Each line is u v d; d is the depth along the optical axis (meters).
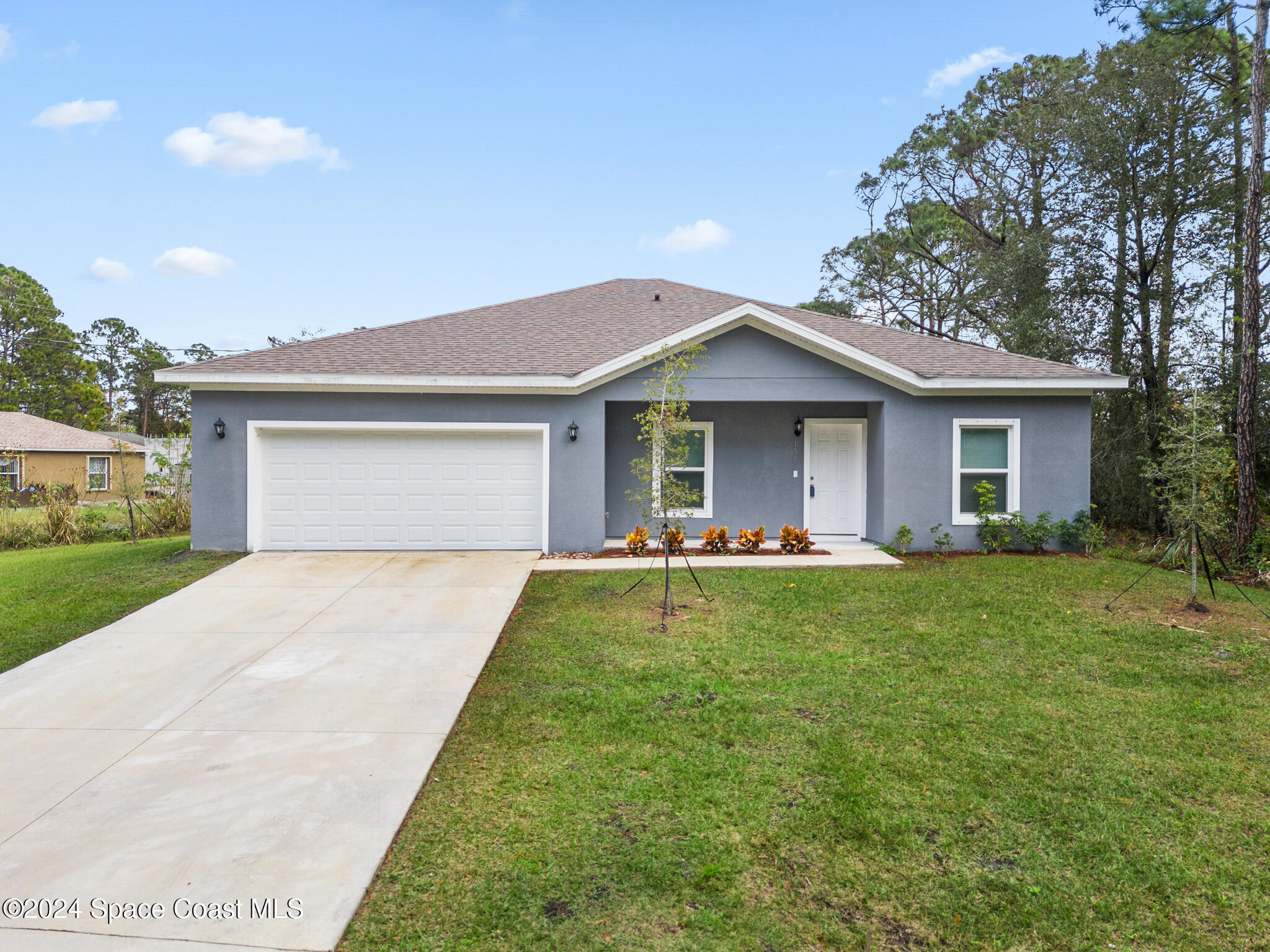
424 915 3.06
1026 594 8.66
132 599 8.54
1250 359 12.13
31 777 4.27
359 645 6.87
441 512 11.50
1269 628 7.38
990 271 19.83
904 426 11.75
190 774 4.31
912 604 8.19
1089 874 3.45
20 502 24.50
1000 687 5.76
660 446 8.47
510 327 13.53
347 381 10.91
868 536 12.73
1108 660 6.42
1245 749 4.71
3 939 2.84
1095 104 17.66
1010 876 3.42
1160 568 10.77
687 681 5.83
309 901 3.11
